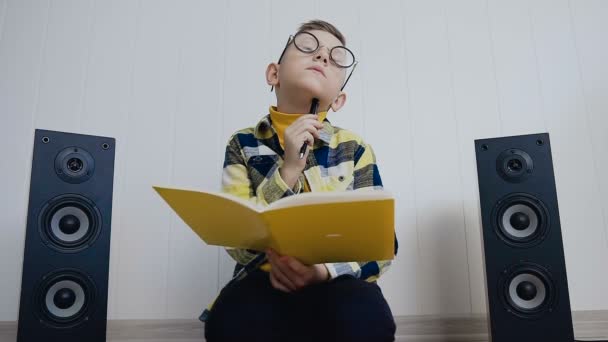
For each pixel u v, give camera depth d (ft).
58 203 4.14
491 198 4.44
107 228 4.25
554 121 5.89
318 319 2.73
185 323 5.35
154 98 5.91
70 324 3.98
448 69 6.07
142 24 6.13
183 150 5.78
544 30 6.14
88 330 4.01
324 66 3.67
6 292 5.27
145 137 5.79
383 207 2.29
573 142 5.82
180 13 6.18
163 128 5.83
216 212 2.65
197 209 2.73
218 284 5.46
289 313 2.79
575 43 6.11
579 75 6.02
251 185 3.64
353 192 2.26
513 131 5.88
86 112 5.82
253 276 3.06
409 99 5.99
